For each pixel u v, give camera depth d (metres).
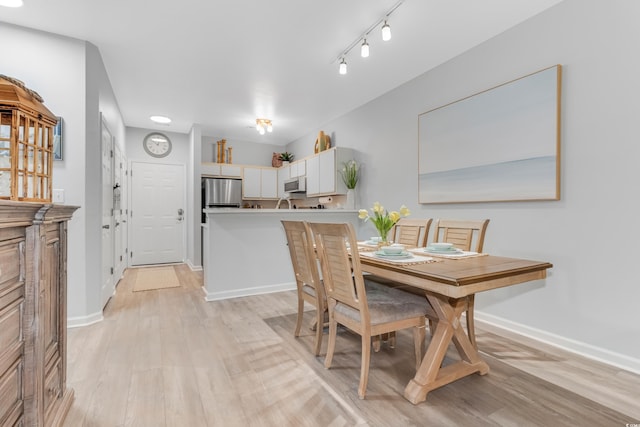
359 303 1.69
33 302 1.19
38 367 1.20
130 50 2.88
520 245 2.52
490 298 2.75
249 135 6.18
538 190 2.36
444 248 2.17
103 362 2.04
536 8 2.32
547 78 2.29
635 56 1.92
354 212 4.31
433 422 1.48
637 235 1.92
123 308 3.17
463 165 2.92
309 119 5.06
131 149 5.49
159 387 1.76
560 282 2.28
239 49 2.87
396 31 2.60
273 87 3.76
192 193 5.34
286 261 3.89
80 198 2.68
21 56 2.49
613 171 2.01
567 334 2.25
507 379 1.86
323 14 2.36
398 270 1.68
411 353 2.21
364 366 1.67
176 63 3.13
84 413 1.53
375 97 4.08
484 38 2.71
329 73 3.38
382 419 1.50
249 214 3.67
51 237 1.41
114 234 3.88
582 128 2.15
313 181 5.07
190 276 4.69
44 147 1.47
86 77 2.70
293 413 1.54
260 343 2.35
